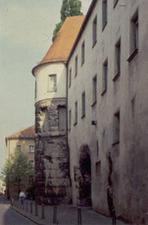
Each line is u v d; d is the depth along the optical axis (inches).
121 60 805.9
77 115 1358.3
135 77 701.3
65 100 1604.3
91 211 1095.6
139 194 650.8
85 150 1243.8
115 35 877.2
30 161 3075.8
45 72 1658.5
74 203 1440.7
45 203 1569.9
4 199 2699.3
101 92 1004.6
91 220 821.9
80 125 1295.5
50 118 1612.9
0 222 849.5
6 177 2711.6
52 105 1616.6
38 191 1622.8
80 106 1307.8
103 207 950.4
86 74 1224.8
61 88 1614.2
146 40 645.3
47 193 1576.0
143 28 664.4
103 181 946.1
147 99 627.2
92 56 1141.1
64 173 1561.3
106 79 997.8
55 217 804.0
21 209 1341.0
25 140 3117.6
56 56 1654.8
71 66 1524.4
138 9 699.4
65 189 1550.2
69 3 2042.3
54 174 1576.0
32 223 829.8
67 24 1840.6
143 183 631.2
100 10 1055.0
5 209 1434.5
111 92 887.7
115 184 826.8
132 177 695.1
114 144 841.5
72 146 1466.5
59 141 1589.6
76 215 989.8
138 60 685.9
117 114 847.7
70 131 1512.1
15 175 2694.4
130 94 727.7
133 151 692.7
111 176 867.4
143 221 629.0
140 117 659.4
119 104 810.8
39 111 1667.1
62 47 1700.3
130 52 746.8
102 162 959.6
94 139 1067.9
